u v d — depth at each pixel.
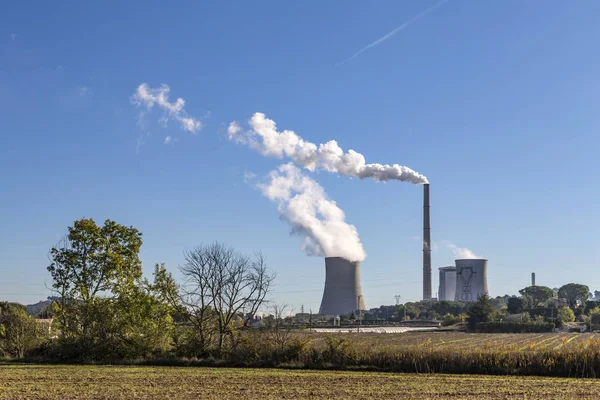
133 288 53.12
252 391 31.17
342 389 31.95
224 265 51.31
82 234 54.44
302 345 46.25
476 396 29.75
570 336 114.12
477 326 140.75
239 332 49.88
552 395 30.08
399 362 42.66
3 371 41.03
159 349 50.78
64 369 42.66
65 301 53.81
